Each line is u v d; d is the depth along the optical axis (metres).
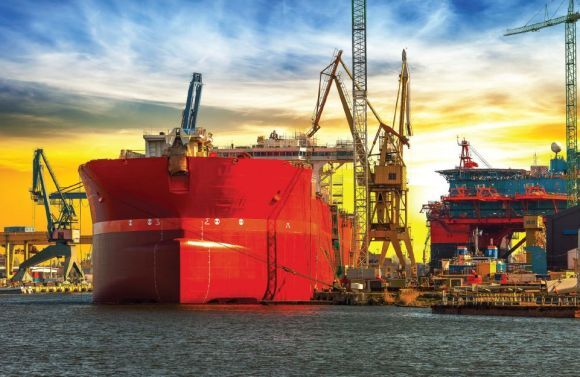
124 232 117.81
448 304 119.38
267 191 119.81
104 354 75.00
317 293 141.00
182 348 78.19
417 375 65.31
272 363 70.12
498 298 122.81
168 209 115.69
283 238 124.31
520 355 75.19
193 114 165.00
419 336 88.62
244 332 90.00
